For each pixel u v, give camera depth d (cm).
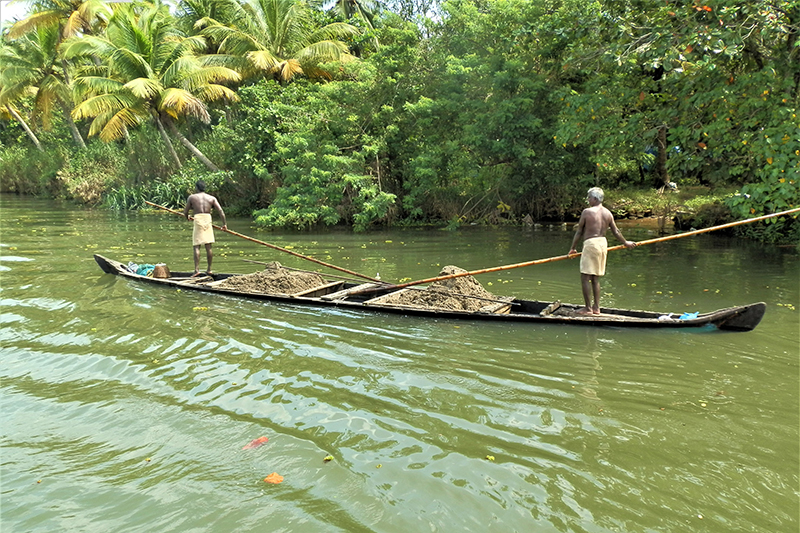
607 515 333
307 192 1738
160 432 436
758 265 1062
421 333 671
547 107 1622
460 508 341
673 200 1812
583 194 1827
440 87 1708
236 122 2308
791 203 1032
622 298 834
